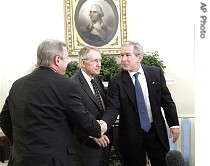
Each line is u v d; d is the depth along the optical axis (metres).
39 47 1.71
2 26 4.38
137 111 2.30
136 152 2.32
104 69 3.96
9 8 4.36
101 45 4.33
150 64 4.02
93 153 2.18
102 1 4.29
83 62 2.29
